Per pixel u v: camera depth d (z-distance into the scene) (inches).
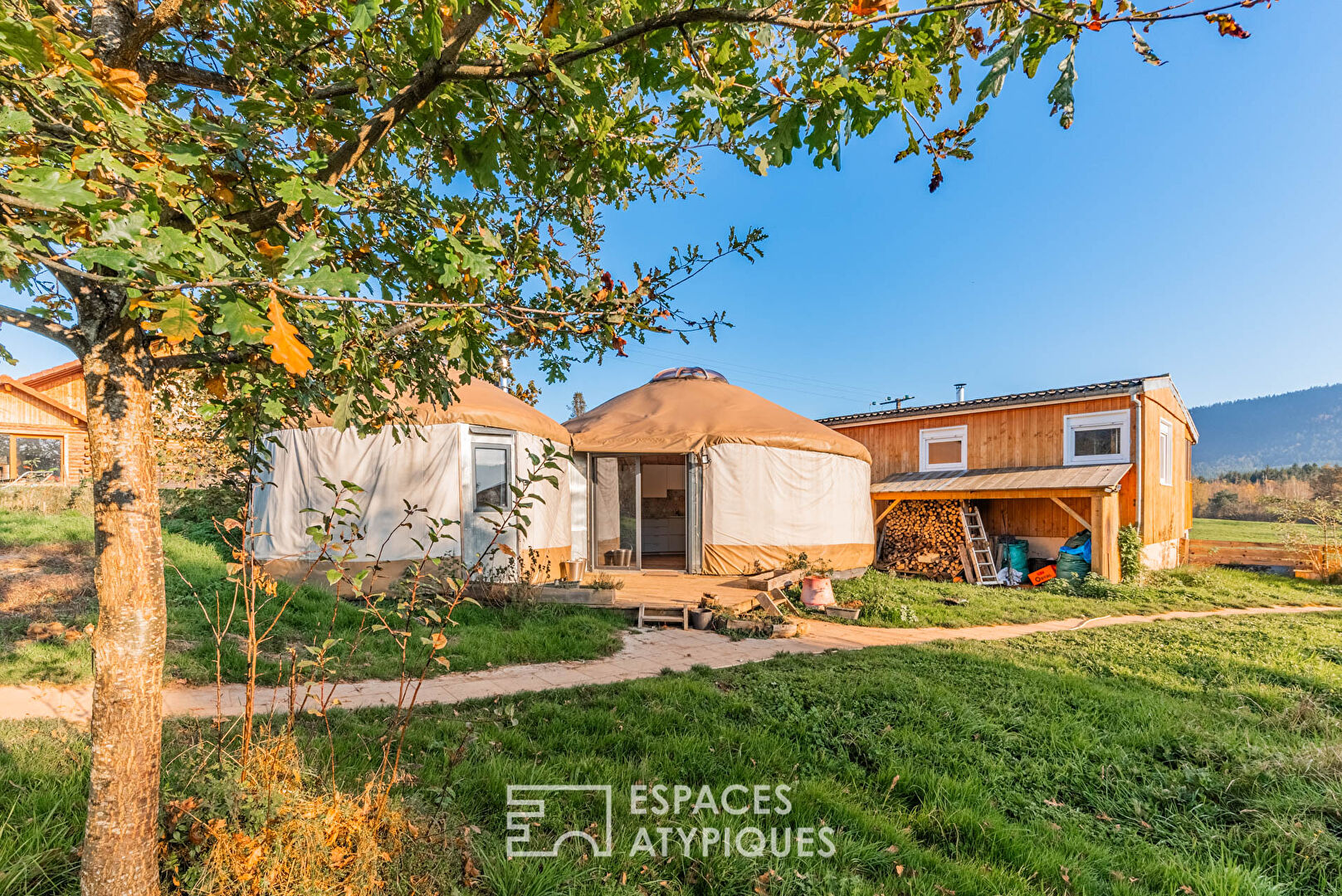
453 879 100.7
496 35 81.0
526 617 306.2
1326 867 126.0
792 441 476.4
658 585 422.3
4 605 243.1
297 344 47.7
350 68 81.8
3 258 45.3
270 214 67.2
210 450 433.7
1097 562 483.2
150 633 71.6
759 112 72.3
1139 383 506.3
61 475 804.6
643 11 67.0
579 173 83.1
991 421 591.2
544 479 116.2
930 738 175.2
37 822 102.0
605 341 77.8
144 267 43.8
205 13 79.0
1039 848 127.2
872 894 107.5
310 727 160.1
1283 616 402.6
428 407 349.7
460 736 159.5
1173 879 119.3
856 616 356.2
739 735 170.6
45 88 47.7
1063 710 204.5
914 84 66.0
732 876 110.7
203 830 89.8
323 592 315.3
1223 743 178.4
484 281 73.1
